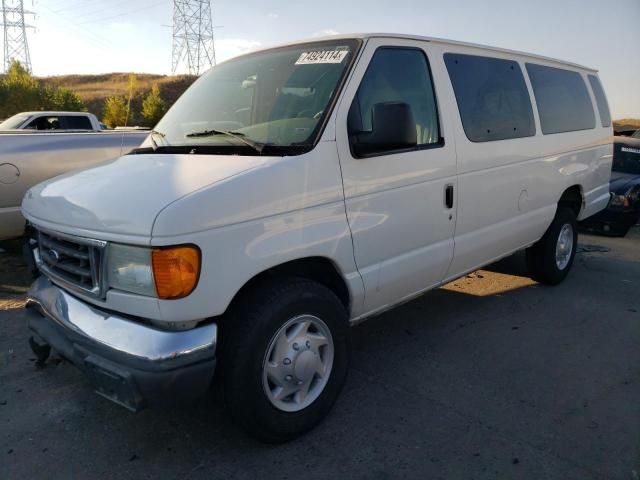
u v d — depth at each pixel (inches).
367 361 155.7
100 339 99.5
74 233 104.6
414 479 106.1
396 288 139.1
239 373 105.0
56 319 110.0
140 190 102.7
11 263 242.1
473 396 136.3
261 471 109.0
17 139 214.8
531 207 190.2
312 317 116.2
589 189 230.5
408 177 135.5
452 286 222.8
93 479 107.4
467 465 109.8
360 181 123.4
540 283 226.1
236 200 101.0
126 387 95.7
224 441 119.0
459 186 152.7
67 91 1854.1
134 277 96.8
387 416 127.4
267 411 110.1
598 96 240.2
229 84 147.6
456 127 152.1
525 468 108.7
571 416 127.1
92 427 124.3
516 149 176.6
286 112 126.6
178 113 150.7
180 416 128.4
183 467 110.7
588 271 248.1
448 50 157.1
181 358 95.8
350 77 125.2
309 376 117.0
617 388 140.3
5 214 210.5
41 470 109.9
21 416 128.3
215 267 98.2
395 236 134.4
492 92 170.1
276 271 116.7
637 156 352.8
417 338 171.3
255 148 117.6
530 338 171.5
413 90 142.2
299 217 111.4
